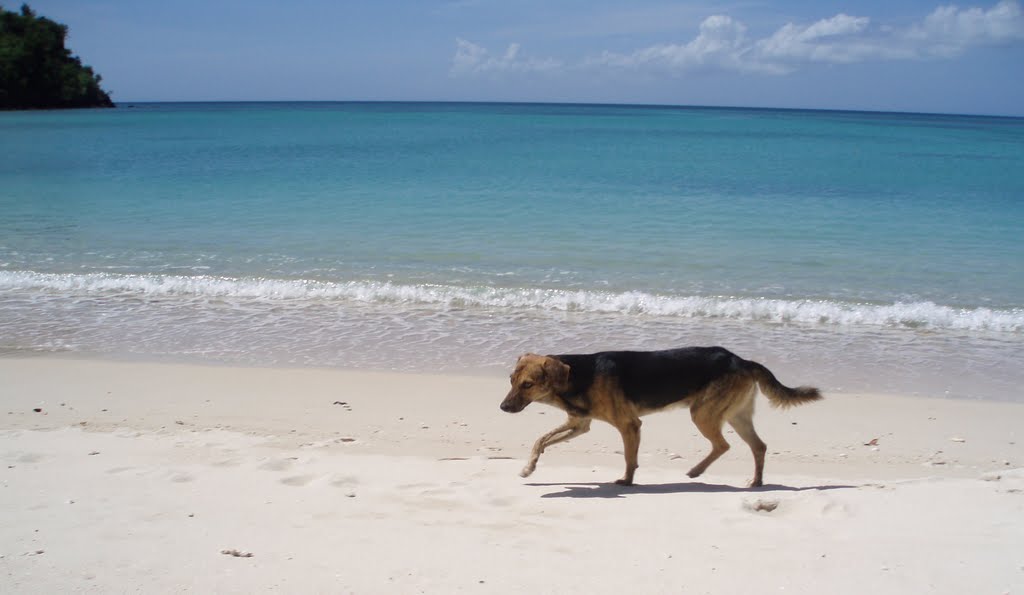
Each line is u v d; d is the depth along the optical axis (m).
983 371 10.98
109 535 4.97
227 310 13.80
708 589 4.18
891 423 8.95
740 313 13.88
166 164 36.25
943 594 4.05
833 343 12.31
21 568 4.35
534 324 13.12
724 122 111.88
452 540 5.05
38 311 13.49
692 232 21.20
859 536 5.06
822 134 77.00
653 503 6.14
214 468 6.89
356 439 8.18
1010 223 22.77
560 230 21.33
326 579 4.27
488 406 9.38
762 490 6.73
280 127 73.44
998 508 5.56
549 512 5.84
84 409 8.97
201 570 4.36
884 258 18.31
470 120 100.50
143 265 16.86
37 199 25.34
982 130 103.88
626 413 6.92
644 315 13.83
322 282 15.44
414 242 19.66
